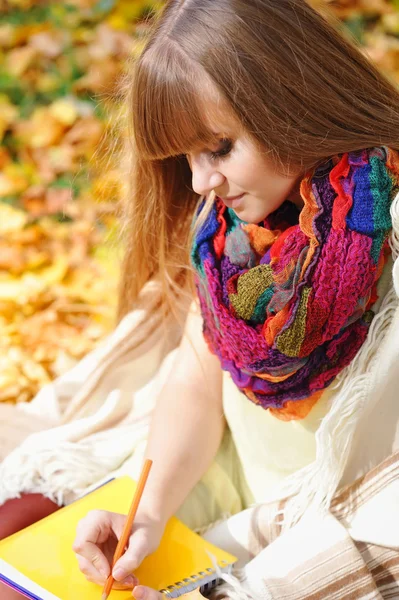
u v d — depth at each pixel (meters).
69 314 2.77
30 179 3.31
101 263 2.96
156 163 1.55
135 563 1.42
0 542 1.52
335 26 1.50
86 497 1.61
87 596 1.41
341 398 1.44
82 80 3.60
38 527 1.55
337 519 1.50
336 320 1.38
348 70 1.40
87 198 3.20
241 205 1.41
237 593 1.44
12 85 3.62
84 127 3.44
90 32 3.76
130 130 1.52
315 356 1.43
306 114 1.36
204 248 1.50
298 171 1.39
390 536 1.43
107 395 1.94
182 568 1.50
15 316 2.75
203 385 1.69
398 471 1.45
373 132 1.40
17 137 3.46
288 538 1.48
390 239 1.40
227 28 1.32
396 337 1.42
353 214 1.35
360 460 1.53
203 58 1.31
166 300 1.87
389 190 1.37
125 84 1.60
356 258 1.34
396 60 3.48
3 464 1.76
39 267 2.96
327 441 1.45
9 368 2.53
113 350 1.93
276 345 1.40
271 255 1.41
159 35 1.37
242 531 1.60
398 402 1.46
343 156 1.38
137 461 1.73
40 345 2.64
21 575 1.44
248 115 1.32
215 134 1.34
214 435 1.69
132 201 1.66
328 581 1.42
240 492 1.78
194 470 1.65
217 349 1.54
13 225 3.11
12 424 2.07
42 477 1.72
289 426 1.57
